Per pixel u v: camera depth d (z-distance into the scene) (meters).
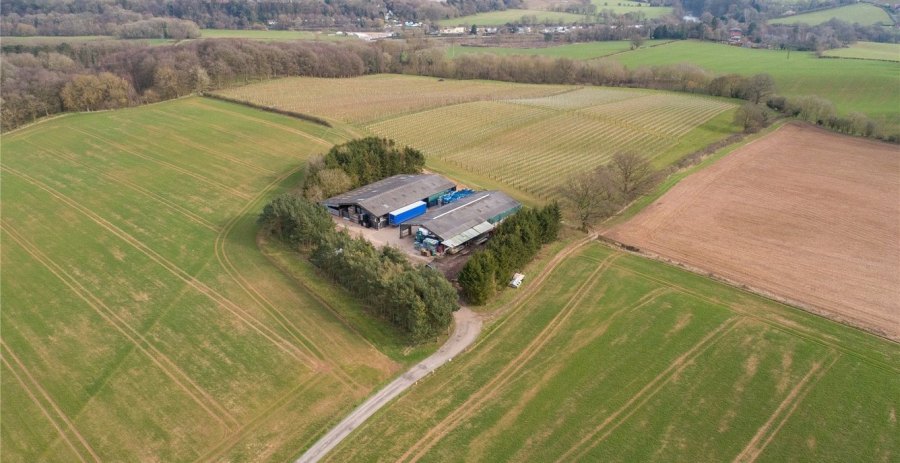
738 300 69.88
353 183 102.00
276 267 78.06
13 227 91.56
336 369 58.38
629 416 51.97
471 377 57.34
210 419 51.94
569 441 49.25
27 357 60.62
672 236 86.88
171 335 63.72
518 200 99.81
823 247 82.81
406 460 47.34
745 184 106.75
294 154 120.56
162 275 76.31
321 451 48.38
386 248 72.50
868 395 53.81
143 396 54.75
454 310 64.56
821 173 111.94
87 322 66.38
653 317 66.56
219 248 83.44
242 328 64.75
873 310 67.50
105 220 93.31
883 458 47.12
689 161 118.00
